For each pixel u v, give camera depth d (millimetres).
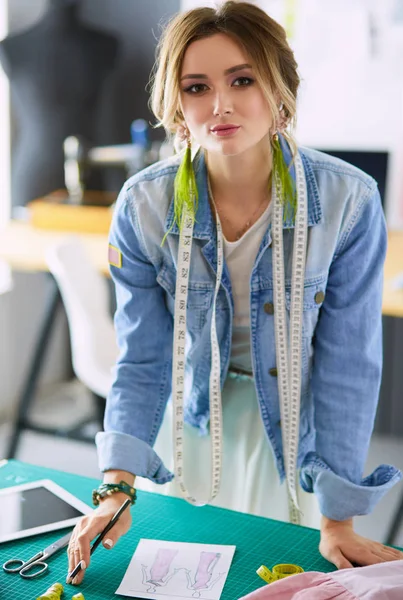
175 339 1751
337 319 1710
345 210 1668
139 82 4719
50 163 4840
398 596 1269
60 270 3340
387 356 4133
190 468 2029
